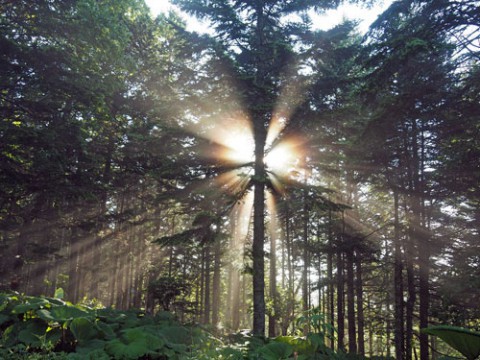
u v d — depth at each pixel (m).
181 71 15.12
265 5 15.88
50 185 14.15
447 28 10.73
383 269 21.94
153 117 18.00
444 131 14.59
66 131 14.34
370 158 16.56
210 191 13.94
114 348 7.16
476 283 11.12
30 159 14.34
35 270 19.41
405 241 16.38
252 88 13.82
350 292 19.09
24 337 7.20
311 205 14.78
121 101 18.45
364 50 12.31
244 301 32.38
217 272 25.77
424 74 12.84
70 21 13.59
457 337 4.15
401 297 16.19
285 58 14.41
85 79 14.19
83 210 19.94
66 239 26.56
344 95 14.66
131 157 18.91
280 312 18.95
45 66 13.85
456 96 12.48
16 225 17.64
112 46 14.63
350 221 22.06
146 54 21.48
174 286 15.89
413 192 16.22
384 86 11.55
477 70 11.90
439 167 15.47
